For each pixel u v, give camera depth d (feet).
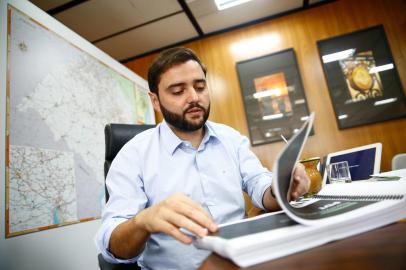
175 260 2.29
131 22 7.50
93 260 4.80
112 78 6.73
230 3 7.26
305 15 7.91
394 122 6.85
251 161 3.08
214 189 2.71
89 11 6.84
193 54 2.71
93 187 5.20
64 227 4.35
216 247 1.03
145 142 2.84
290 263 0.88
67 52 5.27
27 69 4.26
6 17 4.05
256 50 8.16
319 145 7.20
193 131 2.85
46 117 4.44
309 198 2.03
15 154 3.78
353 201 1.40
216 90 8.29
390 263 0.75
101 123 5.90
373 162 3.03
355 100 7.12
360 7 7.54
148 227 1.43
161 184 2.63
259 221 1.35
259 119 7.69
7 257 3.43
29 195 3.88
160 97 2.72
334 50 7.50
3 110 3.74
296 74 7.63
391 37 7.21
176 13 7.40
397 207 1.15
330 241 1.03
